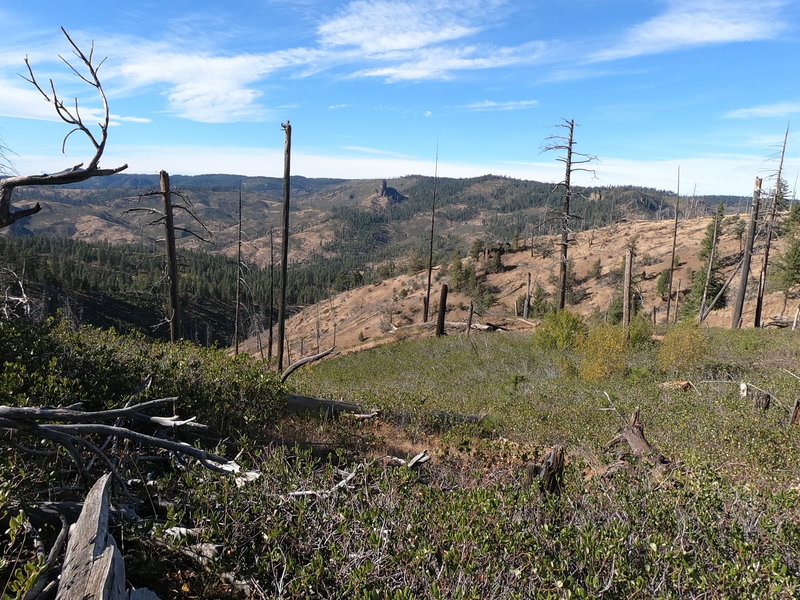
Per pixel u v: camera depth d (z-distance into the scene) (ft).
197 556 12.02
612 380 58.03
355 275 499.51
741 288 99.76
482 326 112.88
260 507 13.15
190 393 22.13
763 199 96.84
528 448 30.32
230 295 448.65
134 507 13.73
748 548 12.82
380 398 37.81
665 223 337.93
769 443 28.04
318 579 10.81
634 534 13.41
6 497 9.91
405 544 12.08
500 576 10.72
